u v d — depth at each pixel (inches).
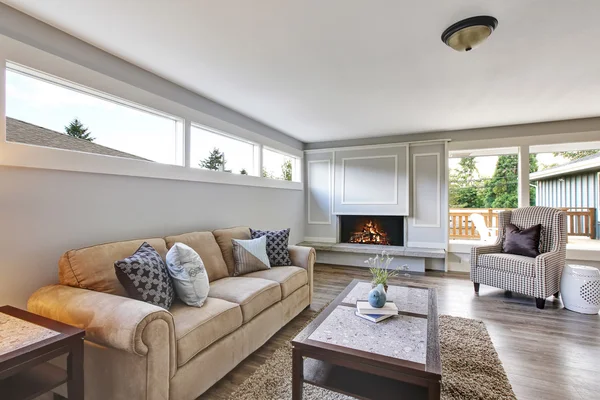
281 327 104.7
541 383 74.9
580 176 207.3
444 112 152.3
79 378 53.3
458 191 213.0
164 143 115.0
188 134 120.6
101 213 88.4
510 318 115.6
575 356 87.6
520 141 176.7
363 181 213.2
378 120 167.2
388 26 77.0
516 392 71.4
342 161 218.7
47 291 68.6
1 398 47.9
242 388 72.3
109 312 57.9
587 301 119.5
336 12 71.1
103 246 77.9
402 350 57.6
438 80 111.7
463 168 211.5
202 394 70.7
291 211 208.8
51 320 57.9
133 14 71.7
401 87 118.4
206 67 101.0
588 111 150.4
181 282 78.2
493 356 86.4
